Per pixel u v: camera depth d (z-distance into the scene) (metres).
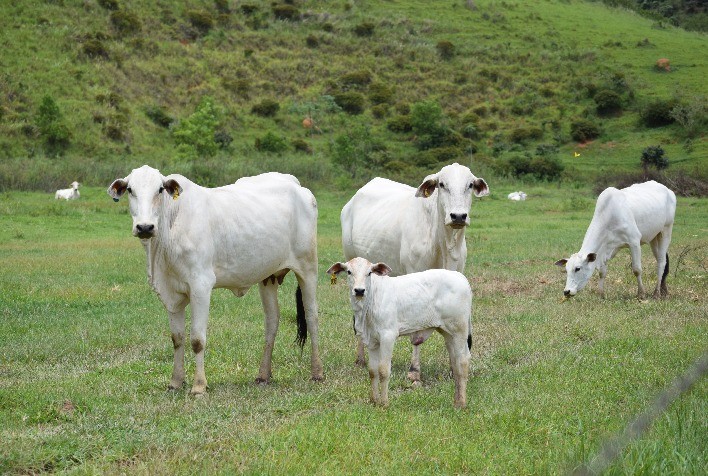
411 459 5.55
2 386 7.73
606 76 63.16
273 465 5.36
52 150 45.47
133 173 7.73
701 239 20.02
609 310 11.42
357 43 69.69
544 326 10.34
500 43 72.25
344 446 5.82
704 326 10.02
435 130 53.09
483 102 61.94
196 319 7.85
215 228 8.08
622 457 5.06
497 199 36.09
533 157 50.56
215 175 39.09
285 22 71.44
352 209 10.45
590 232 12.59
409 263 9.16
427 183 8.67
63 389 7.56
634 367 8.09
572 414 6.62
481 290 13.41
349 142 45.84
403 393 7.61
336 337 10.26
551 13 81.25
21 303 12.29
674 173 40.97
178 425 6.46
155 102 54.84
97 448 5.90
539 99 61.75
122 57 57.94
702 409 6.24
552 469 5.20
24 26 57.28
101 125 48.97
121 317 11.35
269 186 8.85
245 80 59.59
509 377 7.98
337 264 7.14
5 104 49.03
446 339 7.32
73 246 19.78
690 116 54.28
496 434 6.13
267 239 8.44
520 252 18.16
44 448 5.82
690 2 94.38
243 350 9.55
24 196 32.84
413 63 67.50
